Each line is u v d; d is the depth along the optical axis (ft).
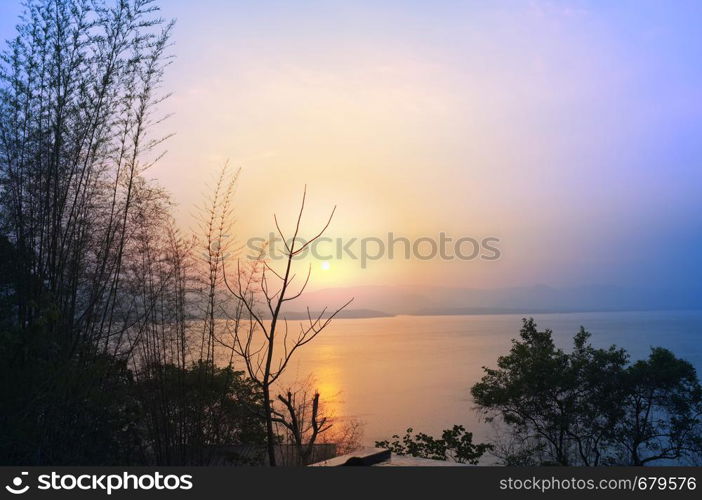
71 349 13.28
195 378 14.19
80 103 14.64
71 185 14.52
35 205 14.03
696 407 39.99
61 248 14.08
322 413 16.20
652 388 40.88
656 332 268.62
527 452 40.14
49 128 14.33
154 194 15.46
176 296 14.33
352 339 329.11
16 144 14.15
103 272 14.64
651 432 40.65
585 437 41.96
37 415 11.60
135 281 14.66
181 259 14.28
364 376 126.31
